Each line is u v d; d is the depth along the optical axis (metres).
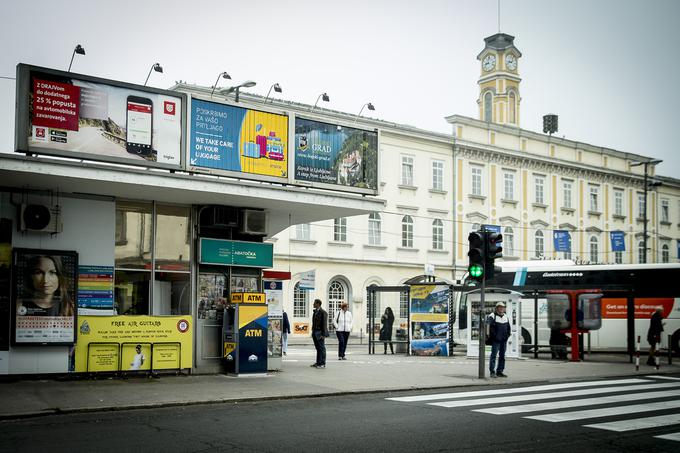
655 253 64.19
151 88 16.14
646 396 14.93
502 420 11.61
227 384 15.54
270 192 17.12
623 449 9.48
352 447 9.32
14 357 15.11
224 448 9.16
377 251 47.97
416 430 10.59
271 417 11.67
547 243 56.56
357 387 15.47
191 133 16.59
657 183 50.34
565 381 18.12
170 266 17.39
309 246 45.22
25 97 14.61
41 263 15.36
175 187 15.68
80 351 15.76
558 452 9.26
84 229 16.16
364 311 47.38
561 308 26.03
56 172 14.29
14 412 11.56
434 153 50.84
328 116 45.53
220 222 17.95
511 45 60.91
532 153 55.56
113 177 14.91
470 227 52.16
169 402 12.83
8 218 15.29
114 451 8.91
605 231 60.56
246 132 17.44
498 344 18.38
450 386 16.33
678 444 9.83
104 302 16.27
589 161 59.88
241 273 18.47
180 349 16.92
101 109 15.48
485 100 61.38
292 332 44.28
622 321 29.98
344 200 18.47
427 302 27.39
